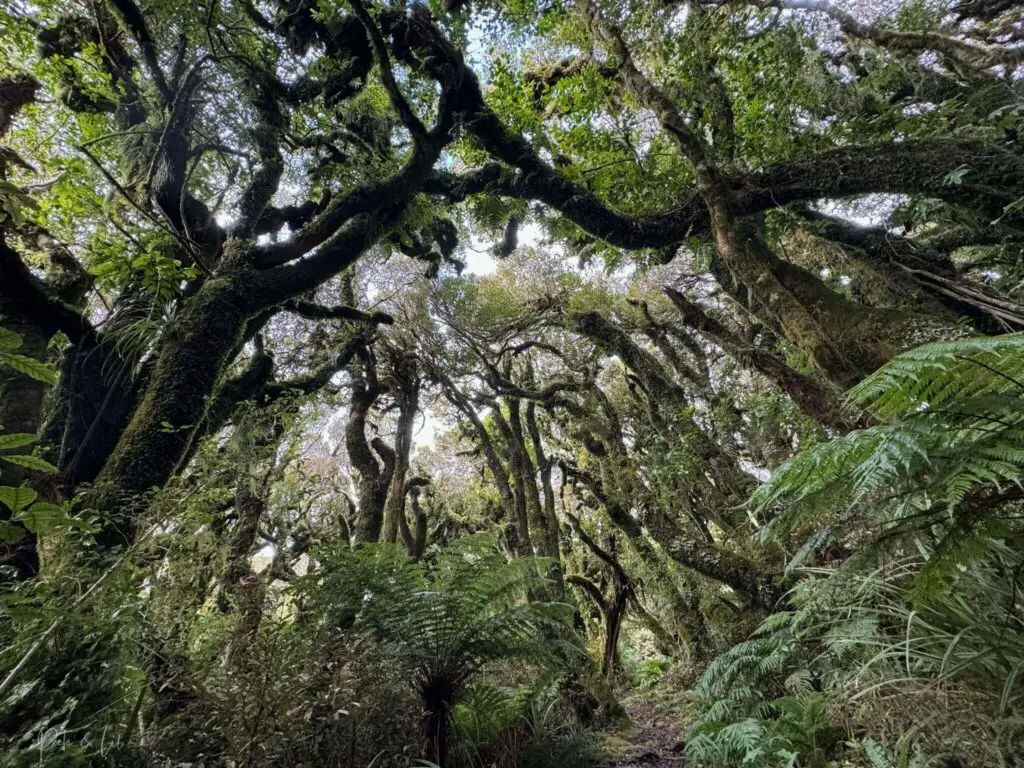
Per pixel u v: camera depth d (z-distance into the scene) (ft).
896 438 3.98
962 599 6.19
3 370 9.25
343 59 13.48
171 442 9.57
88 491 7.64
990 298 11.10
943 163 11.29
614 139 18.95
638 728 16.69
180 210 12.19
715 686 9.19
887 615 7.43
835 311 11.73
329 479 24.07
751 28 14.84
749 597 14.32
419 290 25.48
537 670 14.33
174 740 5.88
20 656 4.99
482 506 30.48
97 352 10.87
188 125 12.86
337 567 9.63
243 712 6.08
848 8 15.07
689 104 16.65
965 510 4.25
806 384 11.51
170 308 11.15
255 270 12.55
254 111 13.92
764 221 16.11
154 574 7.09
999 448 3.60
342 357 19.19
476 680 11.34
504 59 18.60
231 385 13.60
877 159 12.25
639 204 18.79
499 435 29.73
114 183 10.48
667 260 19.75
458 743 9.91
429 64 13.94
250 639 7.00
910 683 6.02
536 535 22.76
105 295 13.20
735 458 20.66
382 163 15.87
